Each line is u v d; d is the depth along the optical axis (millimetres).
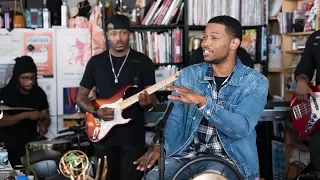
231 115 2146
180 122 2459
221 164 2219
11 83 4137
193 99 2121
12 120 3955
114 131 3541
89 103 3604
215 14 4918
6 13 4773
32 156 2947
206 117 2162
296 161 4434
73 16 4934
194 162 2021
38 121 4191
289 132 4621
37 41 4762
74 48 4789
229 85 2359
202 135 2385
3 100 4082
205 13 4902
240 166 2334
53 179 2287
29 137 4039
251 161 2348
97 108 3559
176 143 2445
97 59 3662
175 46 4887
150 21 4859
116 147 3561
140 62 3633
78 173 2246
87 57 4801
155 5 4855
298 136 4551
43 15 4777
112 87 3605
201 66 2492
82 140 3996
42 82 4777
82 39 4789
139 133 3564
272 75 5184
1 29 4730
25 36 4754
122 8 4957
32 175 2641
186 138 2422
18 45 4754
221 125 2154
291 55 4848
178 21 4914
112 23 3562
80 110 4410
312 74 3670
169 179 2230
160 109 3725
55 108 4789
